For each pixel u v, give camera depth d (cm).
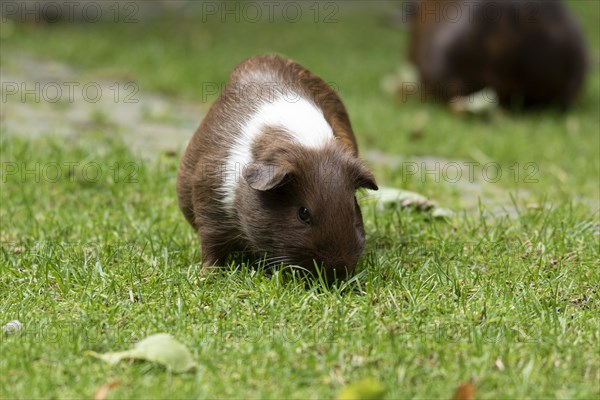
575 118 1738
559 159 1378
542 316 673
